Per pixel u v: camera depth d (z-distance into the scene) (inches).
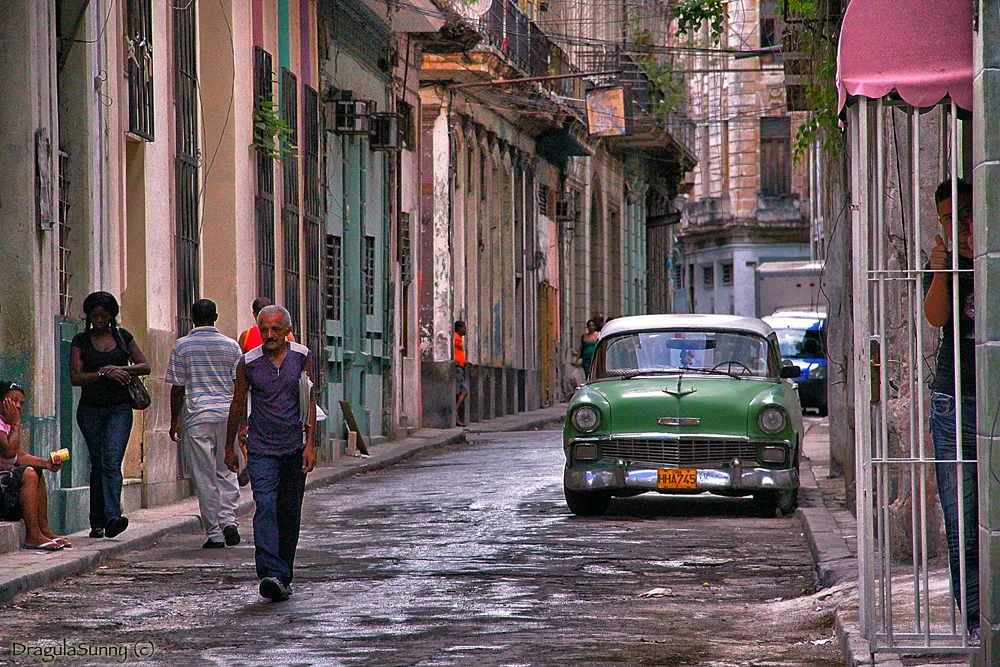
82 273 1241.4
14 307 1120.2
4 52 1128.8
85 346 1095.6
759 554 1069.1
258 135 1755.7
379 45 2365.9
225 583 938.1
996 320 508.7
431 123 2711.6
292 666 677.9
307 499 1507.1
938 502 861.8
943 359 624.4
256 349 904.3
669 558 1048.2
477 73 2655.0
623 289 4520.2
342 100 2133.4
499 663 682.2
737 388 1312.7
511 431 2797.7
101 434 1095.0
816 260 3137.3
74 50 1243.8
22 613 824.9
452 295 2741.1
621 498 1491.1
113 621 801.6
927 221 877.2
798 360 3198.8
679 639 745.6
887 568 633.6
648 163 4808.1
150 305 1393.9
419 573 977.5
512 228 3284.9
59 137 1238.3
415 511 1370.6
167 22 1467.8
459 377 2709.2
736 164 6565.0
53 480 1131.3
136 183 1385.3
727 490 1277.1
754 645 728.3
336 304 2154.3
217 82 1699.1
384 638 747.4
